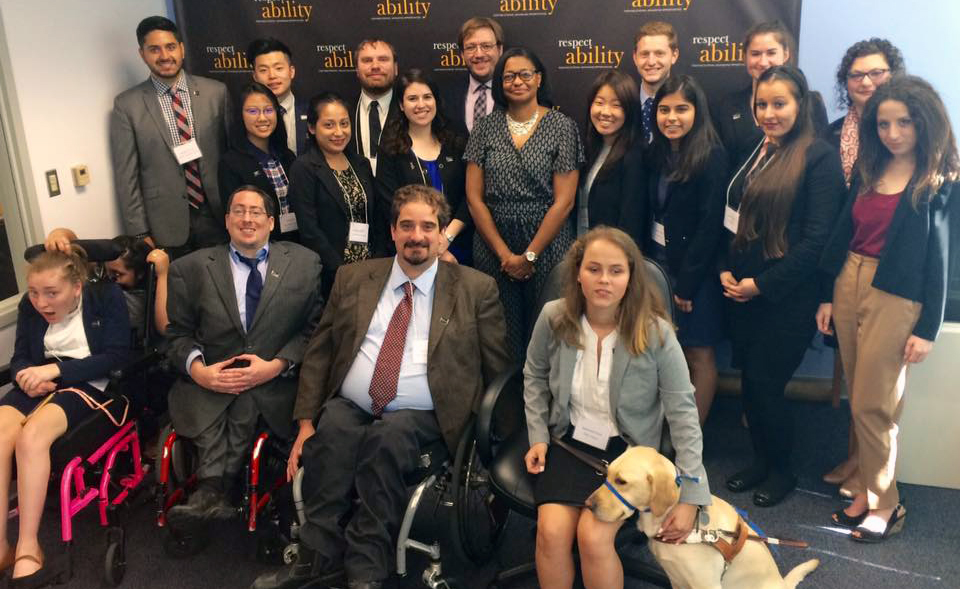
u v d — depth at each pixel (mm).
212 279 2762
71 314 2787
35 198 3283
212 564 2695
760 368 2922
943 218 2463
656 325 2182
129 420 2805
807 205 2719
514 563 2670
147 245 3104
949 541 2697
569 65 3682
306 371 2652
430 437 2484
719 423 3600
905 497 2963
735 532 2090
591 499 2031
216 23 3945
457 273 2588
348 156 3344
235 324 2746
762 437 3012
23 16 3188
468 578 2592
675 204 2986
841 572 2559
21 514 2514
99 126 3645
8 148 3191
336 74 3916
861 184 2602
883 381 2629
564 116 3195
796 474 3150
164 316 3059
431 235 2471
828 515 2877
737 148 3113
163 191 3646
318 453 2363
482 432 2314
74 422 2629
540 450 2285
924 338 2527
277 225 3412
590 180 3236
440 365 2502
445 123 3418
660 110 2910
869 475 2732
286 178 3436
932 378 2906
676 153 2975
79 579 2621
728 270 2969
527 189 3178
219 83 3742
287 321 2797
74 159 3502
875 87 2906
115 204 3793
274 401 2711
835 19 3398
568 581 2182
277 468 2785
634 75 3633
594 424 2281
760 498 2938
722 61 3514
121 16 3760
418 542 2348
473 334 2531
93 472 2775
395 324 2545
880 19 3354
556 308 2340
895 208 2514
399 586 2527
